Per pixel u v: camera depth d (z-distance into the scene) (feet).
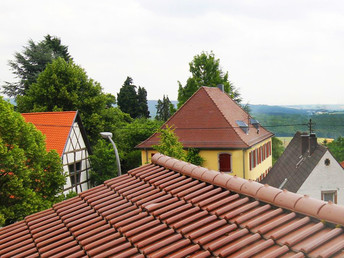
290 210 16.26
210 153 103.04
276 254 13.30
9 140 57.98
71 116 93.86
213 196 20.84
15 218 57.77
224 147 100.42
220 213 18.16
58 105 124.77
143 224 20.20
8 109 57.67
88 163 100.83
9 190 55.36
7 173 55.67
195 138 105.29
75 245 20.84
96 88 129.39
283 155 105.60
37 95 124.57
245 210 17.74
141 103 258.78
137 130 145.18
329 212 14.25
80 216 24.53
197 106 112.68
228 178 21.38
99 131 126.31
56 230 23.85
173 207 20.97
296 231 14.53
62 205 27.94
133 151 140.77
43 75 125.08
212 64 148.46
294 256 12.75
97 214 23.90
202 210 19.61
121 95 248.52
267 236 14.76
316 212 14.78
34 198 57.00
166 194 23.59
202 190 21.94
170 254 16.15
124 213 22.65
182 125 109.70
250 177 105.50
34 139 62.44
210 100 112.88
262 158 122.93
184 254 15.58
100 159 98.99
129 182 28.09
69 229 23.18
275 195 17.31
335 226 13.94
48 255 20.45
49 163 64.85
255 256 13.75
